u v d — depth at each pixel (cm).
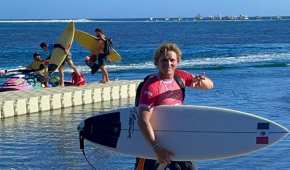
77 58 4784
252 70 3572
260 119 616
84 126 658
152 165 649
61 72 2253
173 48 636
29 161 1201
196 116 627
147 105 625
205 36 10031
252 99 2217
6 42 8400
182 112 628
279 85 2722
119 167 1148
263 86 2683
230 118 621
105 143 650
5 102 1825
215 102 2150
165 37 9756
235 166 1130
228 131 621
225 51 5675
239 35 10319
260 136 613
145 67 3838
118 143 647
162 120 630
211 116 625
